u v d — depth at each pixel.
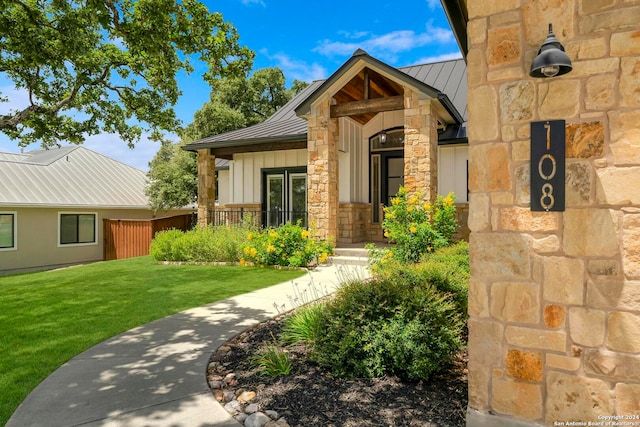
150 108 10.81
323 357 3.57
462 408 2.96
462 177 11.54
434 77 14.45
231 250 10.55
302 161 13.41
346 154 12.14
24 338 4.68
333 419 2.81
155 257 11.32
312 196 10.55
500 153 2.55
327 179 10.38
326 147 10.38
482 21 2.63
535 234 2.45
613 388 2.27
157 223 17.08
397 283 4.19
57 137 10.37
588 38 2.34
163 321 5.29
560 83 2.40
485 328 2.59
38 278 9.25
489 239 2.58
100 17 6.40
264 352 3.99
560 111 2.40
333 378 3.46
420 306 3.61
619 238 2.26
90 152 22.31
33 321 5.40
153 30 6.85
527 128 2.48
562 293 2.38
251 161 14.22
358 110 10.13
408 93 9.45
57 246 16.95
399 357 3.34
